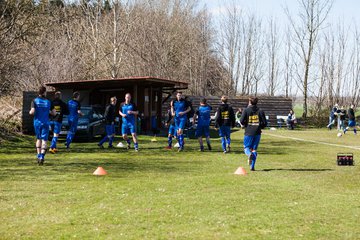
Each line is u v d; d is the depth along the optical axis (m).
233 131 33.69
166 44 47.00
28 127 24.55
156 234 6.23
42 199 8.37
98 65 36.91
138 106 28.53
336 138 27.78
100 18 39.06
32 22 19.75
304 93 48.34
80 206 7.84
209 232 6.35
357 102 50.88
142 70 44.47
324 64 49.78
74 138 22.39
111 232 6.31
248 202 8.26
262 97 43.84
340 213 7.52
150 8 48.78
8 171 11.87
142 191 9.20
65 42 36.69
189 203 8.11
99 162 13.93
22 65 25.41
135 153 16.75
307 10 49.19
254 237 6.15
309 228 6.61
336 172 12.40
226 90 53.59
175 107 17.70
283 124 43.84
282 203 8.22
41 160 13.16
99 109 24.70
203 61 52.91
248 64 53.88
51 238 6.02
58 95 16.66
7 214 7.26
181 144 17.70
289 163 14.43
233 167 13.22
